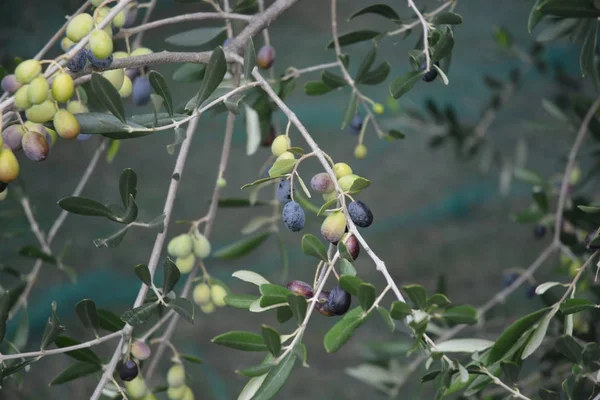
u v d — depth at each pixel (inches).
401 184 282.2
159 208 262.4
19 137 64.8
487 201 274.1
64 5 144.4
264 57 97.8
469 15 338.6
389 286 60.6
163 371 199.8
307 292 65.1
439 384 66.3
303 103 299.0
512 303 222.5
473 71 304.5
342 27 344.5
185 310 70.8
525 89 283.9
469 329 149.8
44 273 224.7
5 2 248.7
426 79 78.1
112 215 70.4
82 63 65.3
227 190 272.4
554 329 114.0
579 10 77.4
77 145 283.9
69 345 76.4
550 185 136.6
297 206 64.4
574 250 112.0
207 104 73.8
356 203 62.2
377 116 288.0
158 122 69.7
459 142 174.4
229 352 213.2
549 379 120.1
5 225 208.1
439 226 266.2
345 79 94.7
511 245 254.5
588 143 139.9
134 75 94.0
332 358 211.8
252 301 70.3
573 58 258.8
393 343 124.0
